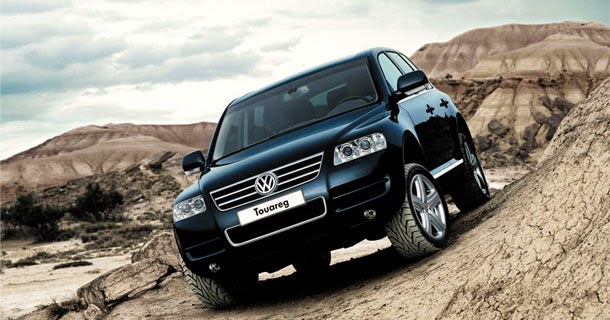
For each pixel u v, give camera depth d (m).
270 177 5.38
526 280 3.28
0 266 33.72
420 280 4.59
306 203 5.29
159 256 8.62
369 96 6.13
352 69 6.50
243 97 7.09
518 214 4.54
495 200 7.42
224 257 5.55
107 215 78.75
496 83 191.50
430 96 7.39
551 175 3.78
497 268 3.53
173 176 108.88
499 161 152.38
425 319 3.75
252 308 5.97
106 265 28.50
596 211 3.26
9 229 63.66
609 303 2.75
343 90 6.28
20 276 26.67
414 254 5.50
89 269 27.06
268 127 6.29
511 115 174.38
